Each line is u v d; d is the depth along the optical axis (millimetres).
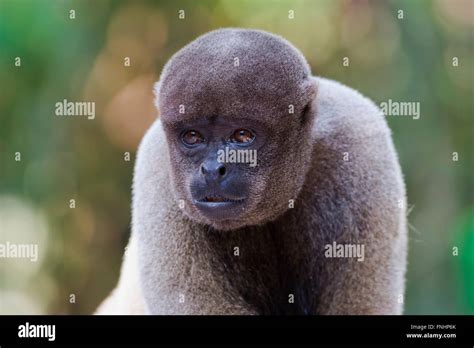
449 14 45906
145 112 48000
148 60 47875
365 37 45156
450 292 43094
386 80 44344
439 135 44062
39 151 46906
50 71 46438
